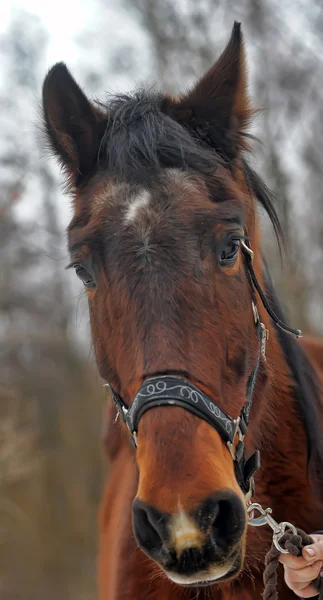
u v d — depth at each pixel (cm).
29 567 1481
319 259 1152
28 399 1573
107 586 320
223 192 232
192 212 218
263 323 265
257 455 236
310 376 311
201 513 183
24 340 1513
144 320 207
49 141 271
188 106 262
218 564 188
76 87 259
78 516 1598
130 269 212
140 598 271
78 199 251
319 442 286
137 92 266
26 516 1580
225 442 211
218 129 258
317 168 1180
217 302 218
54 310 1539
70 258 244
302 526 270
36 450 1562
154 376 203
